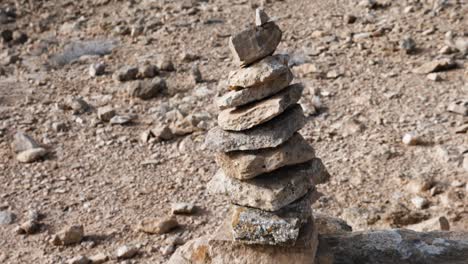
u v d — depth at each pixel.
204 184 3.35
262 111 2.21
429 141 3.47
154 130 3.71
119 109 4.04
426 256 2.40
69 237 3.01
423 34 4.63
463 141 3.44
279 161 2.23
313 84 4.13
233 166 2.26
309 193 2.33
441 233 2.52
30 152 3.59
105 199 3.29
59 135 3.79
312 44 4.70
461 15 4.85
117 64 4.72
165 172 3.46
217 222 3.09
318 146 3.54
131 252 2.92
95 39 5.22
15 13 5.95
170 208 3.20
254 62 2.21
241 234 2.27
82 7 5.98
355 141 3.54
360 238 2.49
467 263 2.36
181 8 5.68
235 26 5.22
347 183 3.25
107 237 3.04
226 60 4.63
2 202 3.30
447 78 4.02
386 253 2.42
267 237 2.25
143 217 3.15
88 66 4.72
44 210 3.24
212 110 3.93
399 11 5.08
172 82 4.36
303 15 5.28
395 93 3.90
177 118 3.87
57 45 5.18
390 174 3.28
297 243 2.27
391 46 4.50
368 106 3.81
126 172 3.48
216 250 2.33
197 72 4.34
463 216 2.98
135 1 5.99
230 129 2.24
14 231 3.12
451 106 3.68
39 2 6.13
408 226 2.87
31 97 4.25
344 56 4.47
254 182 2.27
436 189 3.14
